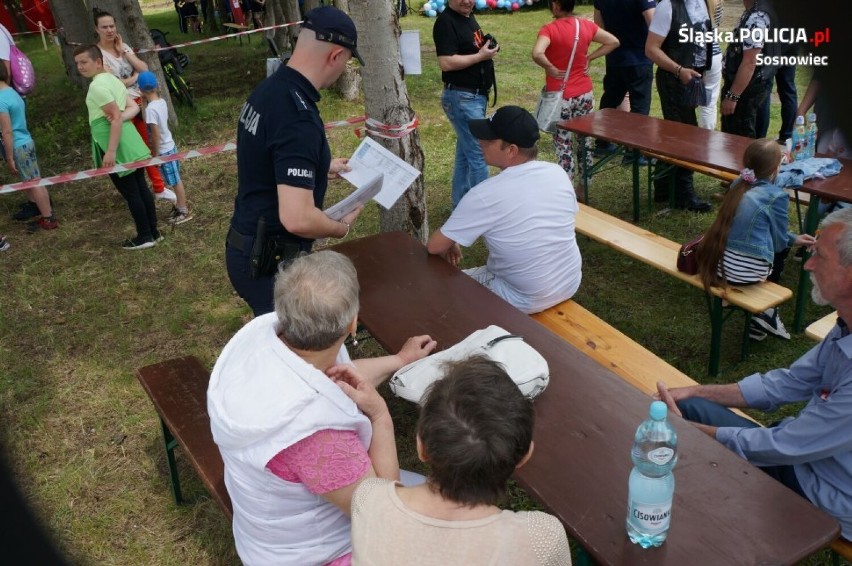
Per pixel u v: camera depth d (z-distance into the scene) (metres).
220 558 2.88
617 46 5.88
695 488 1.97
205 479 2.50
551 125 5.88
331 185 6.66
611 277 4.90
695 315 4.41
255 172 2.85
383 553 1.41
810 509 1.89
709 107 6.07
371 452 1.93
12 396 3.91
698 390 2.73
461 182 5.61
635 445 1.93
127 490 3.24
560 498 1.97
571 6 5.59
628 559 1.76
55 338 4.44
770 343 4.09
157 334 4.45
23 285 5.07
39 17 16.95
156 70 8.16
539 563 1.39
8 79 5.66
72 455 3.46
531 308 3.49
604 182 6.43
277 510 1.80
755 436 2.29
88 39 10.43
